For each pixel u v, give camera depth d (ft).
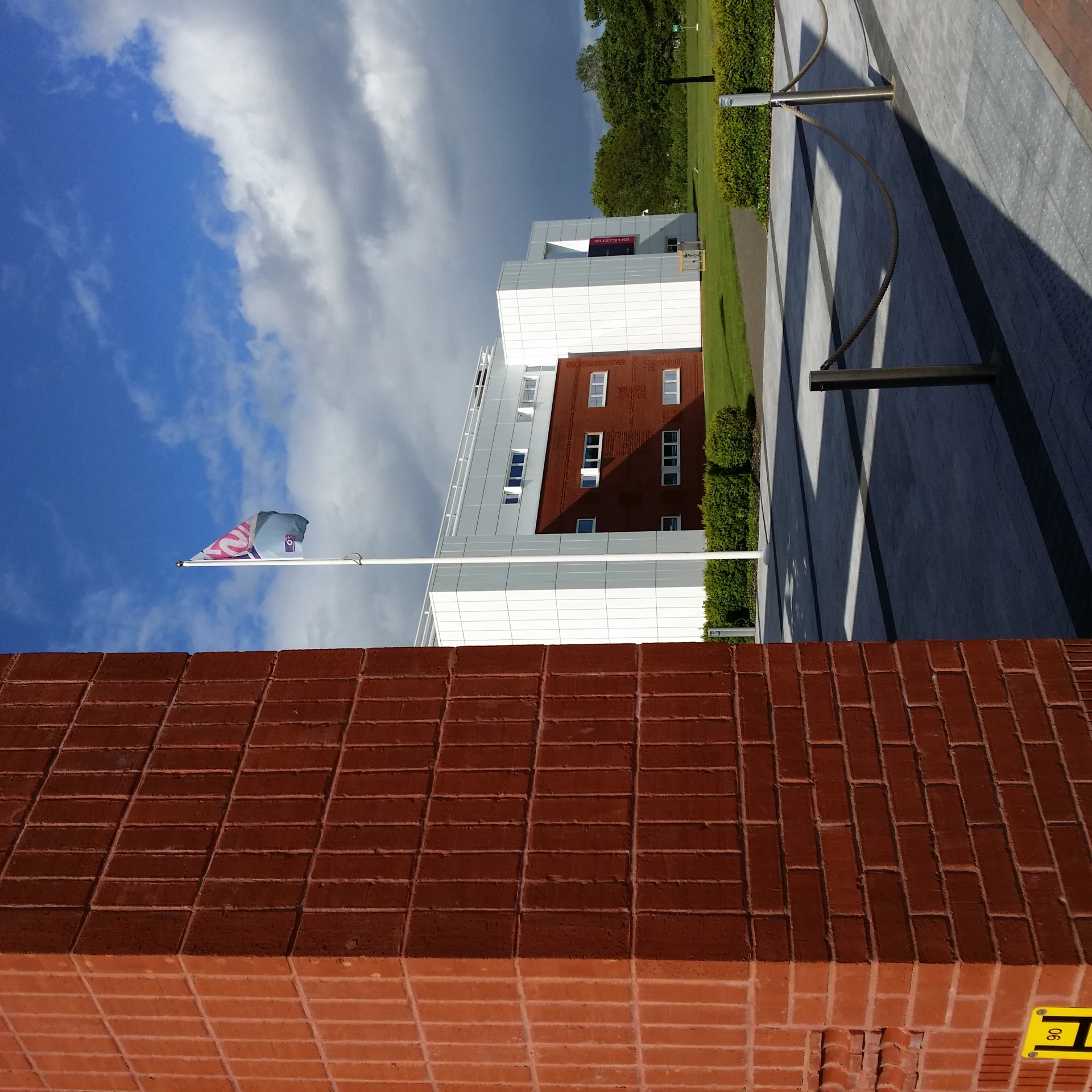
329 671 7.55
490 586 62.18
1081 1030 5.75
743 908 5.97
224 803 6.95
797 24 38.19
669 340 84.89
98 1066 6.90
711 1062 6.24
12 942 6.45
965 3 17.42
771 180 46.24
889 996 5.77
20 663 7.87
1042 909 5.76
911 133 20.99
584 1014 6.15
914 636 21.16
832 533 30.04
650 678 7.08
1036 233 14.67
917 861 6.02
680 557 45.68
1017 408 15.53
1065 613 13.97
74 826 6.95
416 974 6.12
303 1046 6.63
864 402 25.49
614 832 6.41
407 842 6.57
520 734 6.97
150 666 7.77
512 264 86.63
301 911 6.36
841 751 6.53
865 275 25.21
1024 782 6.24
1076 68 13.19
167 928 6.40
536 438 81.76
